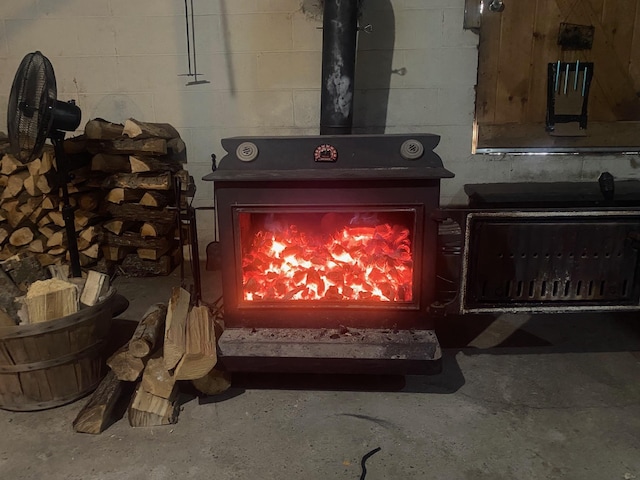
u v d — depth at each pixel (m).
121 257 3.44
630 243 2.05
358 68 3.40
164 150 3.26
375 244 2.24
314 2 3.32
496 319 2.83
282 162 2.11
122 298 3.05
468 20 3.29
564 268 2.08
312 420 1.98
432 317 2.14
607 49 3.33
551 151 3.47
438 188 2.01
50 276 2.38
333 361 2.04
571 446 1.82
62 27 3.44
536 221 2.03
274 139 2.12
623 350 2.47
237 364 2.07
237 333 2.14
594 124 3.42
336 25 2.66
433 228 2.05
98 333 2.09
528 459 1.76
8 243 3.29
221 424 1.96
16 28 3.45
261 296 2.21
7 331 1.85
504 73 3.37
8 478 1.71
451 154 3.51
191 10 3.37
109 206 3.33
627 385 2.18
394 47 3.36
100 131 3.17
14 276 2.27
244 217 2.18
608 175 2.87
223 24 3.38
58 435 1.91
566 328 2.71
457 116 3.45
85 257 3.37
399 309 2.12
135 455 1.80
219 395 2.14
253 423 1.96
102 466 1.75
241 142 2.13
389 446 1.83
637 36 3.30
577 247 2.06
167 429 1.94
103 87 3.52
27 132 2.40
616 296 2.11
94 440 1.88
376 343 2.04
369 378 2.25
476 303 2.11
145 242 3.36
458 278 2.07
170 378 1.96
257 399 2.12
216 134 3.56
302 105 3.48
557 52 3.33
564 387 2.17
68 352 1.99
